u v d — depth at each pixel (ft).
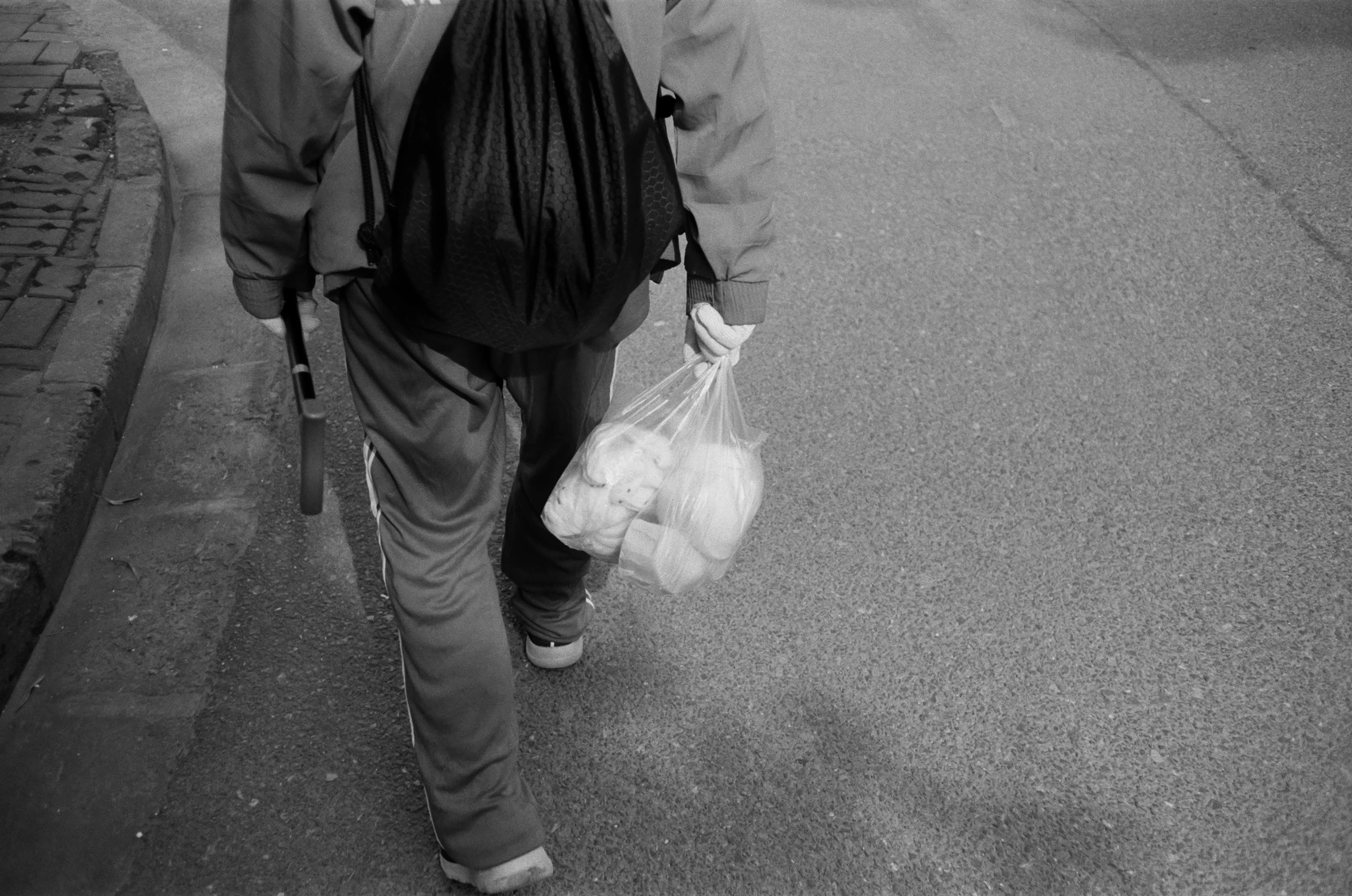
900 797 7.88
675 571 6.98
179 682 8.35
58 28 16.85
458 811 6.65
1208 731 8.40
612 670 8.68
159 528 9.53
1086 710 8.52
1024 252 13.69
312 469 5.83
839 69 17.75
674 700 8.48
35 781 7.61
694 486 6.84
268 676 8.43
